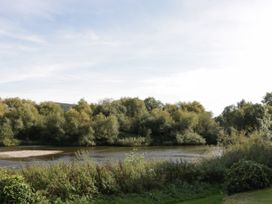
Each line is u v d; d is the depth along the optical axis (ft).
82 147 234.17
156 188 48.32
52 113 277.03
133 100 315.99
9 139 261.24
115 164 50.70
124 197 44.98
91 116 288.71
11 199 38.22
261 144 65.98
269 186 48.44
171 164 54.44
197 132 258.37
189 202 43.29
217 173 54.39
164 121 266.98
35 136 272.72
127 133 273.13
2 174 42.45
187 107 311.88
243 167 48.42
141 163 52.37
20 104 323.16
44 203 39.96
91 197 43.75
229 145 69.10
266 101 230.27
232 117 192.34
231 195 45.57
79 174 45.93
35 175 45.21
